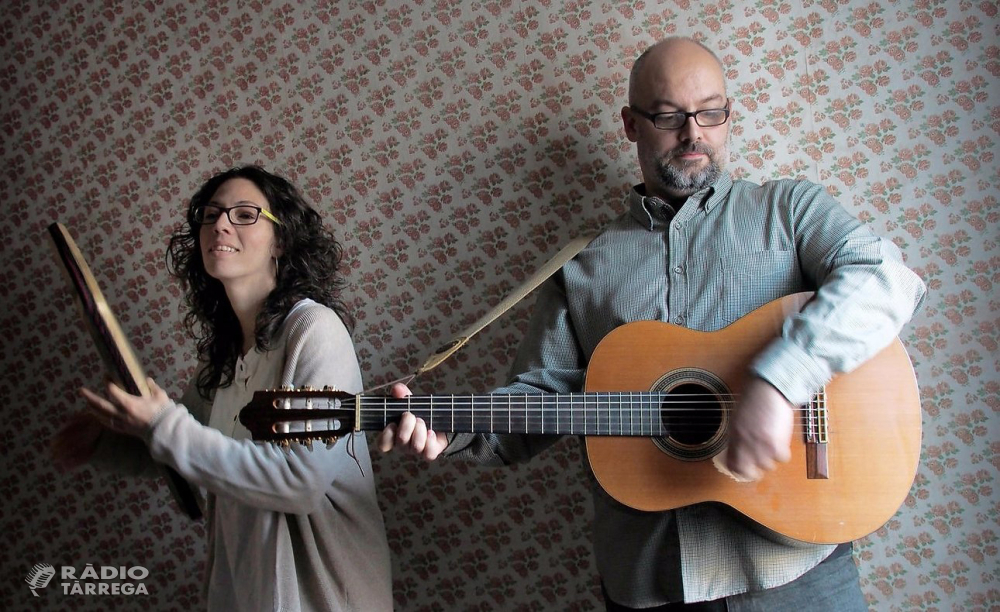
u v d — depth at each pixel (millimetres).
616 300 1463
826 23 1769
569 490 1850
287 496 1306
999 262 1637
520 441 1506
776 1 1801
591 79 1896
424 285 1975
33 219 2271
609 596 1431
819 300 1175
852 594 1309
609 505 1420
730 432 1145
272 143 2113
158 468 1668
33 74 2314
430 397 1305
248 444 1321
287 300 1521
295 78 2111
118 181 2215
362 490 1482
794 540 1217
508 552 1875
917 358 1674
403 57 2037
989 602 1598
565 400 1289
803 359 1124
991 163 1655
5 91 2332
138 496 2133
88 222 2227
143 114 2217
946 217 1674
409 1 2045
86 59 2275
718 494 1229
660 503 1246
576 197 1890
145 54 2230
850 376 1206
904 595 1649
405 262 1991
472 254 1949
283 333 1462
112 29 2264
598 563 1459
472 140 1970
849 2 1759
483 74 1976
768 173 1778
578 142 1896
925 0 1716
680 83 1462
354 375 1458
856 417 1198
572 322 1555
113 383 1291
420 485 1942
